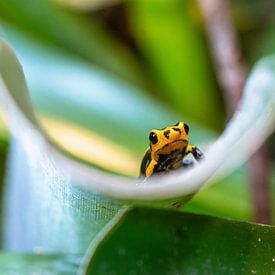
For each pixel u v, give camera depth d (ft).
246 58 1.38
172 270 0.47
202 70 1.22
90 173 0.42
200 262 0.47
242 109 0.45
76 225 0.60
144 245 0.47
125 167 0.81
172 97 1.21
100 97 0.95
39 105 0.90
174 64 1.22
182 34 1.21
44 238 0.62
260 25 1.42
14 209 0.63
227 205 0.79
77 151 0.83
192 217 0.48
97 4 1.37
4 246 0.63
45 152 0.43
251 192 0.80
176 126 0.57
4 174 0.68
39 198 0.60
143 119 0.92
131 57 1.32
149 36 1.23
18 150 0.62
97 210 0.44
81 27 1.17
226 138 0.43
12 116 0.44
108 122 0.89
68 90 0.95
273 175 0.91
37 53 1.04
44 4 1.13
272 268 0.47
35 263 0.57
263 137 0.45
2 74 0.43
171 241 0.47
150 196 0.42
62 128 0.86
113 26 1.52
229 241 0.48
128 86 0.99
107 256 0.46
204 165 0.43
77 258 0.58
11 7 1.10
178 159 0.56
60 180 0.43
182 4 1.19
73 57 1.08
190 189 0.43
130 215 0.46
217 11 1.11
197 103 1.20
